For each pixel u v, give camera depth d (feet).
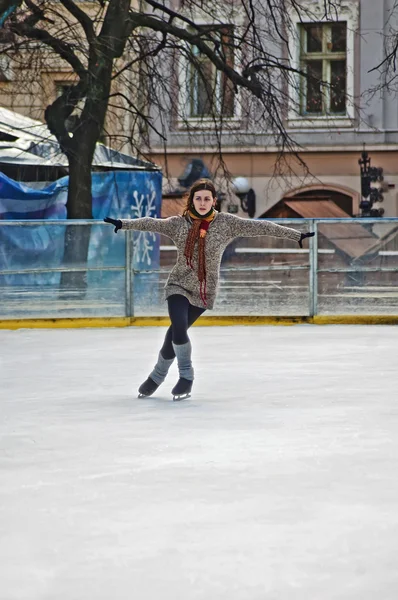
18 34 131.23
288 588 23.13
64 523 28.86
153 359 73.77
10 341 89.81
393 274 106.22
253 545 26.45
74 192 129.18
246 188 219.61
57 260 107.04
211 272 53.26
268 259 107.04
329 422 45.37
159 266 107.65
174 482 33.71
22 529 28.32
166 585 23.45
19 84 137.69
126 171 139.13
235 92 142.82
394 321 106.32
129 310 107.45
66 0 132.46
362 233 106.52
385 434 42.34
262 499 31.22
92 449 39.73
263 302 107.24
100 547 26.50
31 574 24.38
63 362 72.08
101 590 23.17
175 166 223.51
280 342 85.51
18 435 43.06
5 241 106.83
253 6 140.36
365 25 224.12
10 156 130.11
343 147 223.92
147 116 140.56
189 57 141.79
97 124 131.03
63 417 47.80
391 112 223.71
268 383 59.06
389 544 26.45
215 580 23.73
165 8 139.03
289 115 224.94
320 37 225.76
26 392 56.75
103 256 107.34
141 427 44.70
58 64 177.58
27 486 33.50
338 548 26.13
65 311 107.04
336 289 106.83
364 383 58.70
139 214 140.15
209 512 29.81
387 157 223.92
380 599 22.38
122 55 144.36
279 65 142.51
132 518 29.27
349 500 31.07
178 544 26.63
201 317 107.14
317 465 36.14
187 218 53.31
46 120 131.23
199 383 59.41
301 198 216.95
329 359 71.56
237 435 42.34
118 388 58.29
